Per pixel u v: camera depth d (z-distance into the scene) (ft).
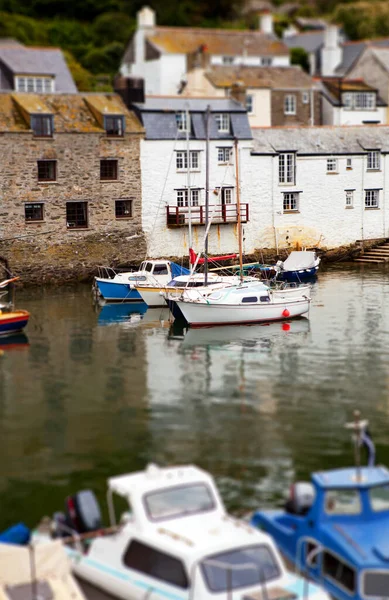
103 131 188.85
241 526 57.41
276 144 210.59
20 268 184.14
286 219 212.23
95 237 191.62
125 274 169.48
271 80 271.49
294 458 81.56
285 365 116.37
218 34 309.22
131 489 58.85
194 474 61.00
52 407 98.48
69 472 78.84
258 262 192.65
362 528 58.65
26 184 182.70
